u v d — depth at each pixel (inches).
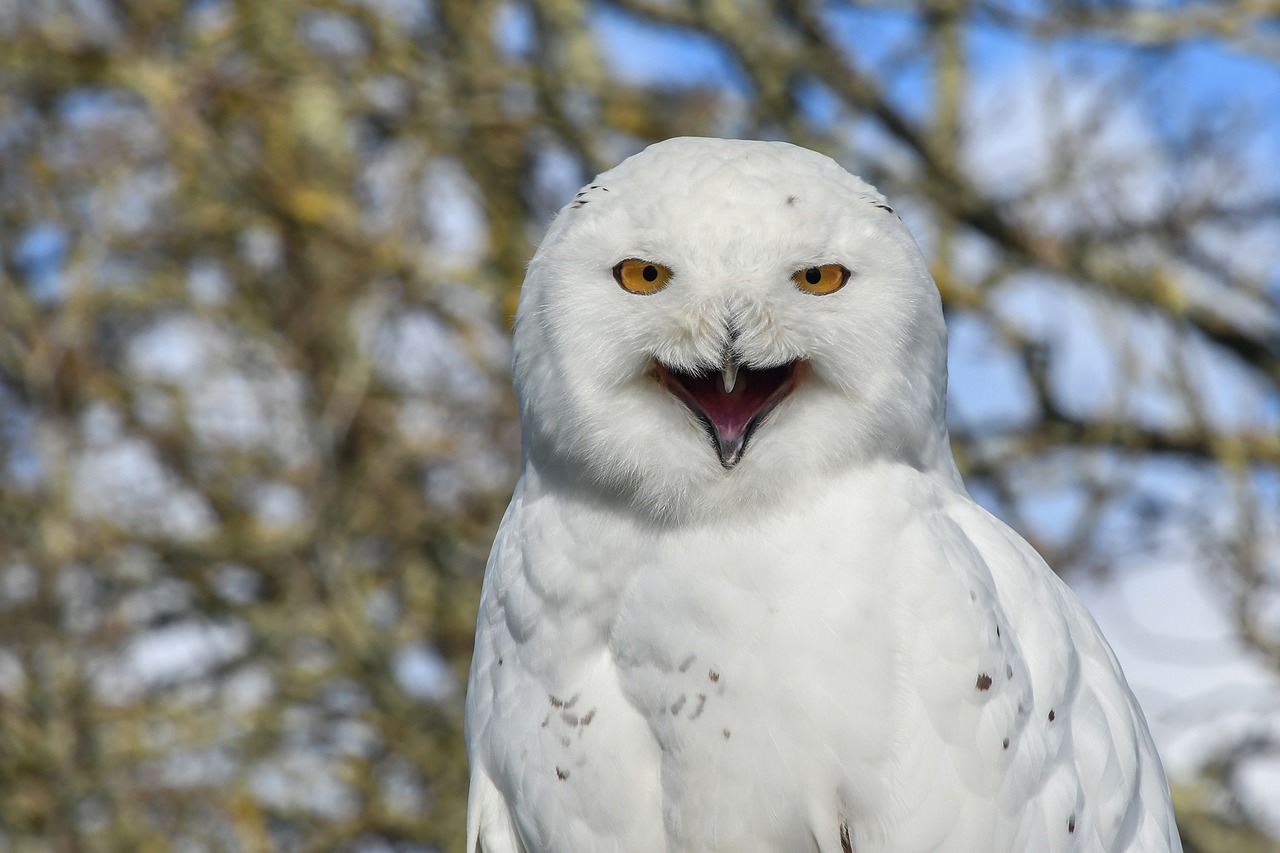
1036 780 164.1
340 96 541.6
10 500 512.4
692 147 171.2
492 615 179.9
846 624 160.9
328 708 547.2
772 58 546.3
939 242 548.1
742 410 165.8
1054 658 169.2
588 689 170.6
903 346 164.7
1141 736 183.9
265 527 548.1
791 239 162.4
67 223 524.1
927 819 159.5
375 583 570.9
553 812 171.6
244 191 539.5
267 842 508.1
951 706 160.2
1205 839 481.7
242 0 570.6
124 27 558.9
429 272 528.7
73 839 496.4
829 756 160.7
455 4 564.1
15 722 501.7
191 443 533.6
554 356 168.7
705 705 163.9
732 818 164.6
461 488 529.3
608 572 169.0
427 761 527.8
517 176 552.7
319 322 522.3
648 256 164.7
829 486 165.3
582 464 168.7
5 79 552.4
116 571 529.3
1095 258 529.3
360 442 530.6
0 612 499.2
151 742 539.5
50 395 513.0
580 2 607.5
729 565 163.8
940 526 166.4
